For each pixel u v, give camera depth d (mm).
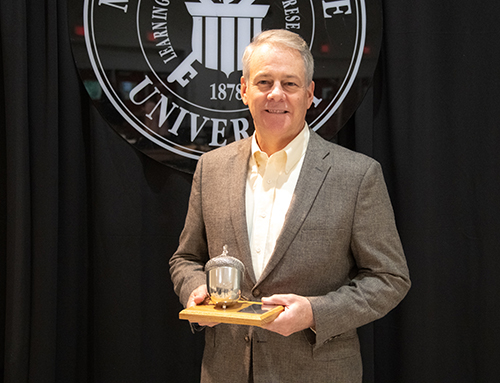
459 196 1947
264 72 1271
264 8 1962
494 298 1904
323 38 1956
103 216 1924
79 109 1957
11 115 1866
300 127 1370
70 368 1929
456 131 1955
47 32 1918
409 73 1941
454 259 1936
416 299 1892
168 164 1954
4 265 1949
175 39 1957
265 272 1224
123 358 1896
